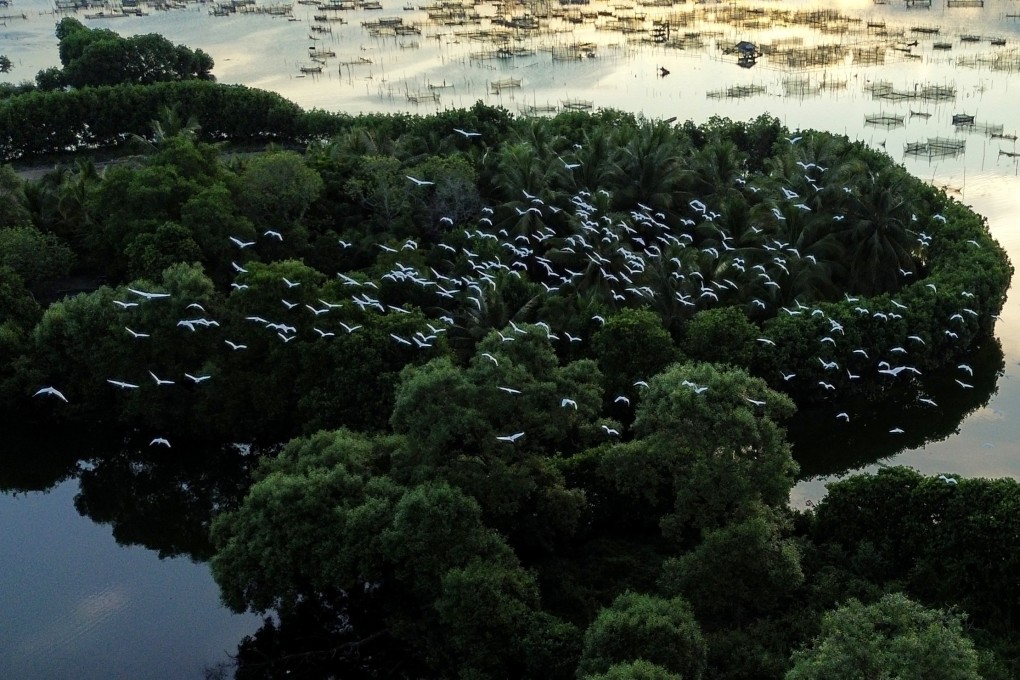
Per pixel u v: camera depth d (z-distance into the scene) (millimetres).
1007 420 76250
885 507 54406
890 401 77312
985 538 50375
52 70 165000
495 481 54281
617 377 69250
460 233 89312
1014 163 124938
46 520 74375
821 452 73812
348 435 59750
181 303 72125
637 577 55188
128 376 73625
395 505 52781
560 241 86688
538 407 56656
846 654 39844
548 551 57781
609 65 183250
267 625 59656
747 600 51000
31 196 98062
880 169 99500
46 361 79000
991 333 85438
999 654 47312
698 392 53062
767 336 73688
